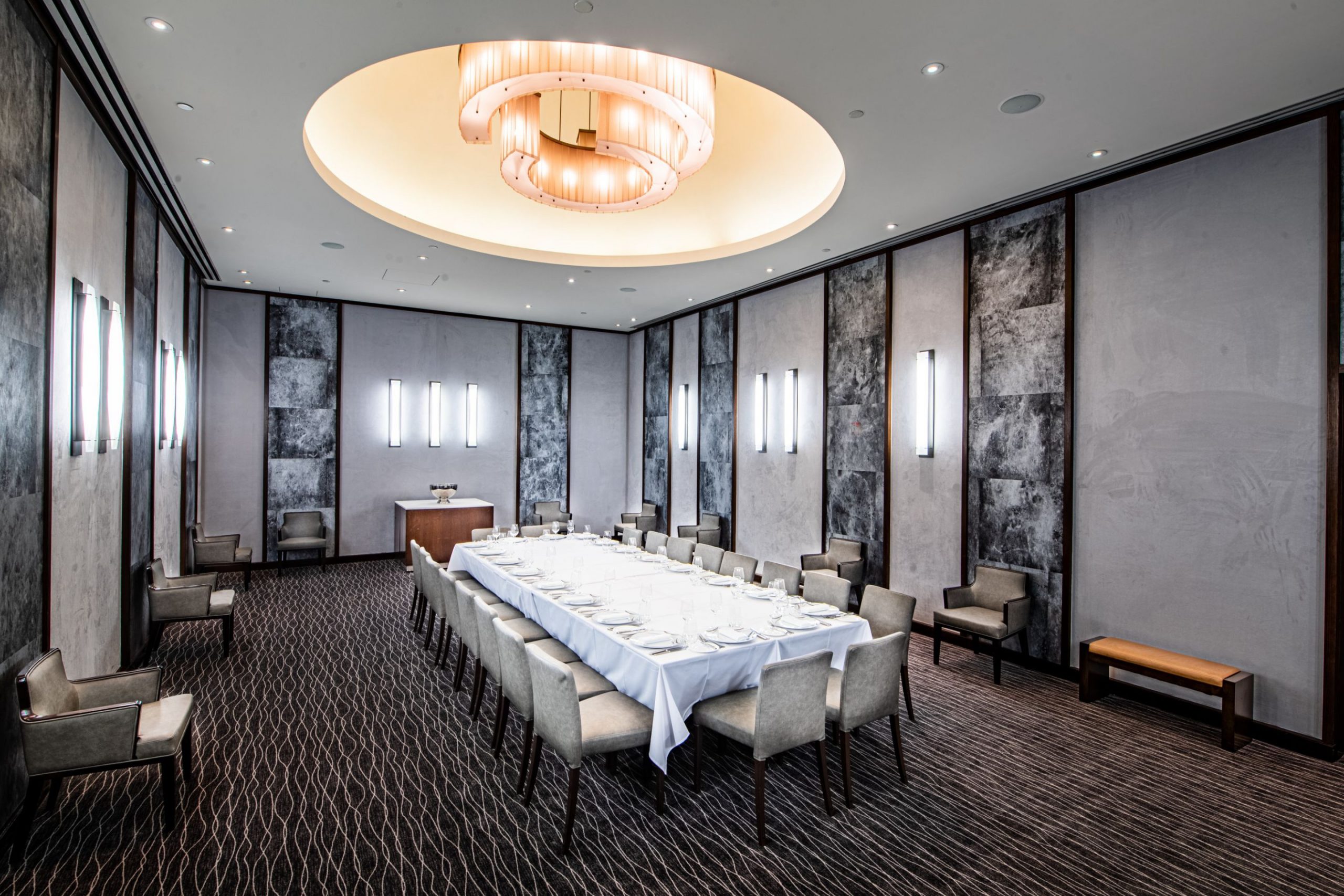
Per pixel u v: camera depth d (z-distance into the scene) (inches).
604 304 376.8
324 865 110.6
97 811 124.7
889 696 137.4
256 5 119.8
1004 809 129.8
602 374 451.5
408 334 389.4
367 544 378.6
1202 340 173.6
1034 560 210.4
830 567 268.5
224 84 146.6
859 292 273.9
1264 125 161.0
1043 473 207.8
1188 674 163.0
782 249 264.5
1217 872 111.8
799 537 305.3
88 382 150.1
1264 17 120.3
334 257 282.4
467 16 122.6
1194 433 174.9
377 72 189.6
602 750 122.0
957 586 234.5
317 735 158.7
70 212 143.8
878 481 265.3
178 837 117.6
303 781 137.4
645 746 141.5
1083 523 198.8
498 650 147.5
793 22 123.8
